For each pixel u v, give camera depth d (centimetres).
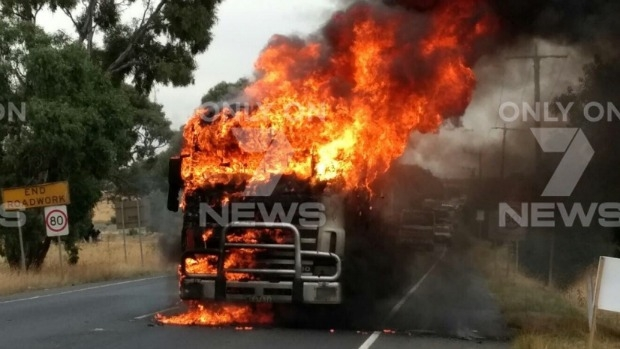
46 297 2247
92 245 4984
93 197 3212
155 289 2548
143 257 4006
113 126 3122
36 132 2914
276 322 1565
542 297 2169
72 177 3127
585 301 2114
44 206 2916
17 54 2994
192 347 1241
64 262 3500
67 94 3012
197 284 1440
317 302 1425
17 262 3178
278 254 1445
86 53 3102
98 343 1278
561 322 1619
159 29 3984
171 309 1820
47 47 2972
